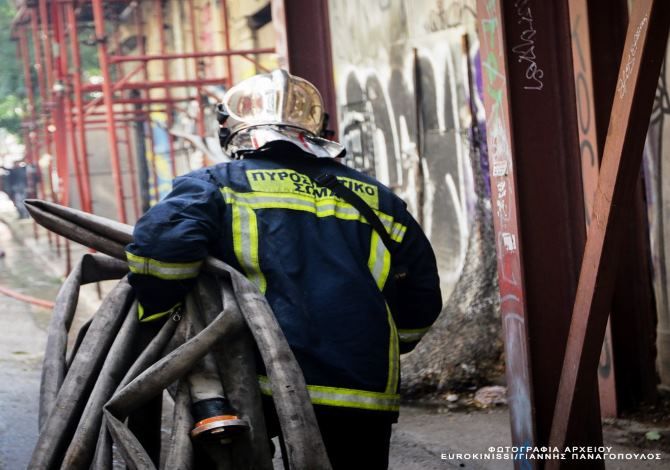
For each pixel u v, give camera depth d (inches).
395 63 323.3
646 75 117.0
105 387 112.3
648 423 214.5
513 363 155.5
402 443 204.5
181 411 105.8
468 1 278.4
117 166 470.9
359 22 347.6
